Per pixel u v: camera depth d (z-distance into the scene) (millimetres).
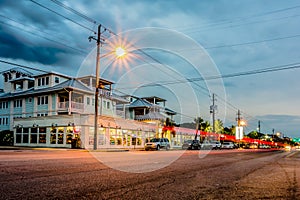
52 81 37656
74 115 31734
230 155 22641
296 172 9703
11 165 9094
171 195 5004
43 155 15430
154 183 6270
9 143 37969
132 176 7270
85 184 5777
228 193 5367
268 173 9219
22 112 41031
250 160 16562
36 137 35250
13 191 4918
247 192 5527
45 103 38250
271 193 5473
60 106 36500
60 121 32969
